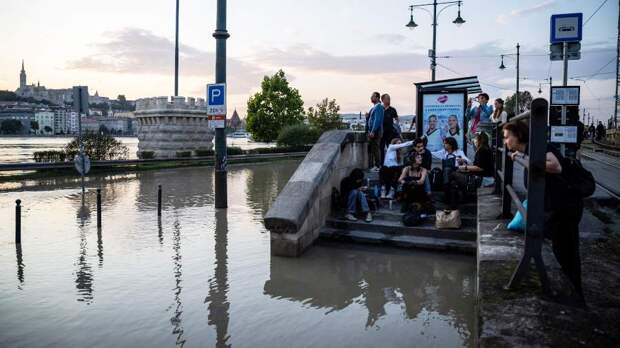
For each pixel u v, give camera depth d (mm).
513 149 4707
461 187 9539
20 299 6488
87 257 8719
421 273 7551
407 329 5430
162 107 43094
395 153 11133
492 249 5336
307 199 9000
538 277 4262
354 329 5445
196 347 5008
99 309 6113
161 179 25422
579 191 4316
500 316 3516
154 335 5312
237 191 19812
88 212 13445
